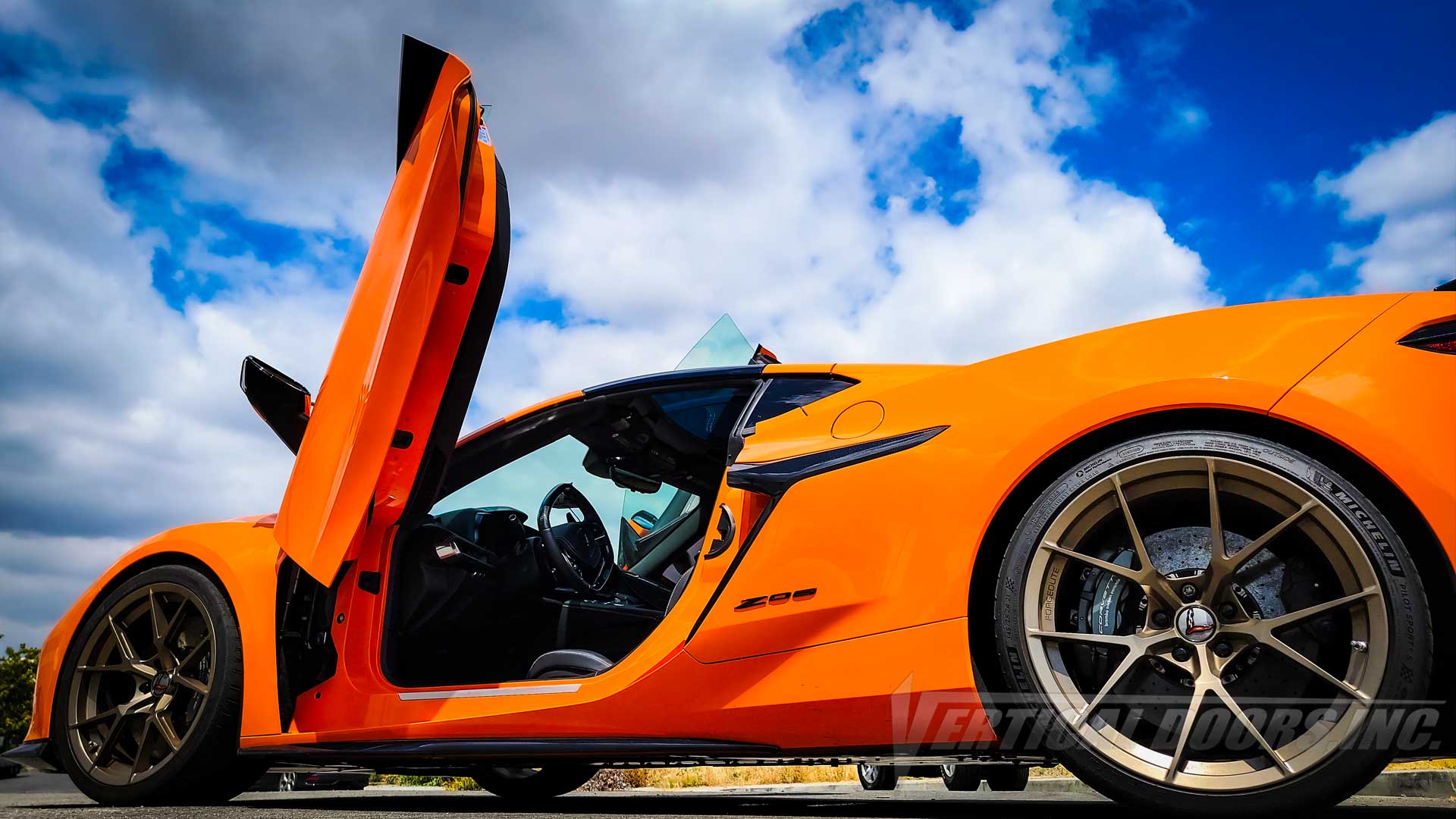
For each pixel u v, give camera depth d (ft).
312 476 7.16
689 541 8.29
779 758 5.91
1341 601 4.33
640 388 7.76
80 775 7.75
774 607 5.57
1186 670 4.56
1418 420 4.33
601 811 6.49
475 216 6.89
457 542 7.85
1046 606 4.88
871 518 5.38
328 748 7.02
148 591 7.97
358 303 7.30
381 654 7.22
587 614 7.63
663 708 5.86
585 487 8.25
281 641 7.38
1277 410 4.55
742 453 6.19
